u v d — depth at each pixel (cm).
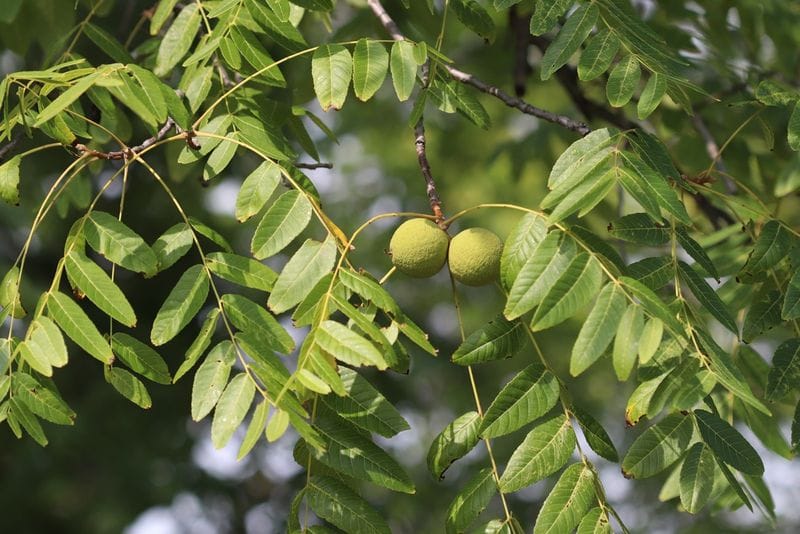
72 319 390
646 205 373
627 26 452
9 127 429
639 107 416
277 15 459
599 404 1502
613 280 367
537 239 395
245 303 396
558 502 373
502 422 382
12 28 704
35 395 388
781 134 737
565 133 909
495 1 439
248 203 412
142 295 1291
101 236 407
